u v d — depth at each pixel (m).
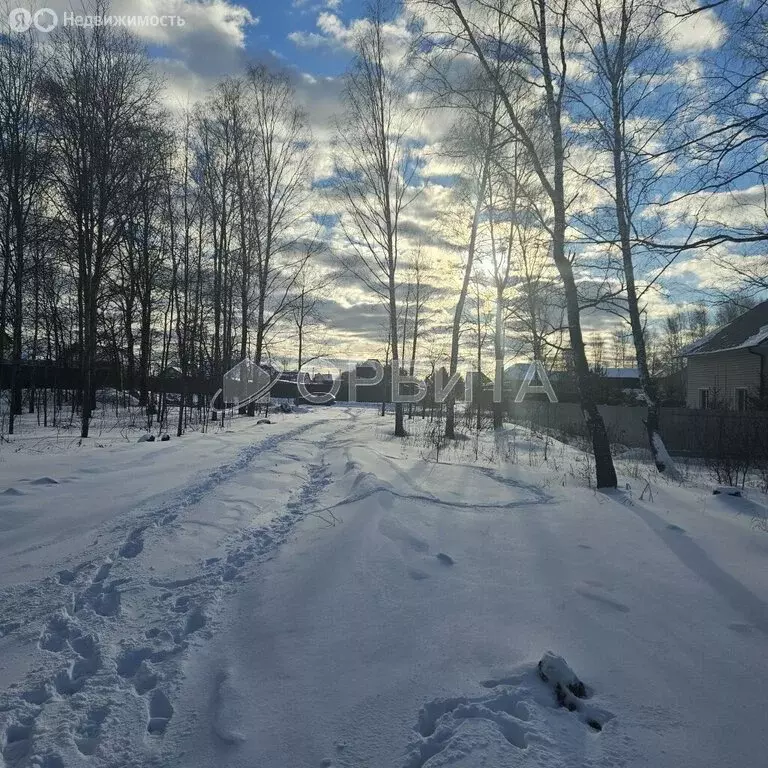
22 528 6.96
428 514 7.89
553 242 11.15
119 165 17.78
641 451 17.62
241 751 2.99
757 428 17.53
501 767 2.76
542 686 3.54
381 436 19.86
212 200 28.77
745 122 5.75
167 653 4.09
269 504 8.79
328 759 2.91
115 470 10.98
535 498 9.09
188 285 28.06
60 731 3.15
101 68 17.19
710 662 3.95
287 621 4.58
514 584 5.38
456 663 3.84
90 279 17.31
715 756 2.96
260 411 34.22
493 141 13.99
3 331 21.09
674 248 6.59
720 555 6.30
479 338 29.44
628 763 2.88
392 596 5.05
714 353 26.16
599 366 41.75
